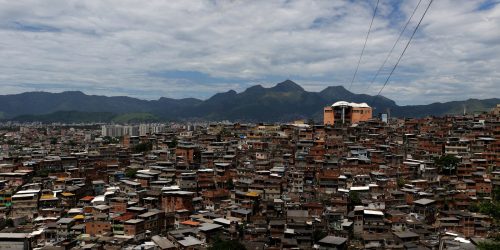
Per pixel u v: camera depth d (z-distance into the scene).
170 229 171.50
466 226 148.12
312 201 176.25
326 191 192.25
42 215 186.12
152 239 153.00
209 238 149.75
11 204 199.12
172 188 199.12
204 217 173.75
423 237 142.88
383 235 144.00
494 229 143.25
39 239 158.88
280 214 170.75
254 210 178.25
